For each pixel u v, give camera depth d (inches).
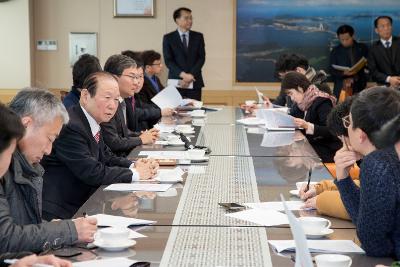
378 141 92.0
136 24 379.2
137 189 131.8
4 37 367.6
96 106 150.3
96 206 117.5
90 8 379.2
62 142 142.9
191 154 164.7
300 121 222.8
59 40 380.5
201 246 94.5
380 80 346.0
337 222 108.5
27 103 106.1
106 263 86.0
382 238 89.6
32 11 376.2
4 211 96.1
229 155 174.9
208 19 380.2
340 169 102.6
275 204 119.4
